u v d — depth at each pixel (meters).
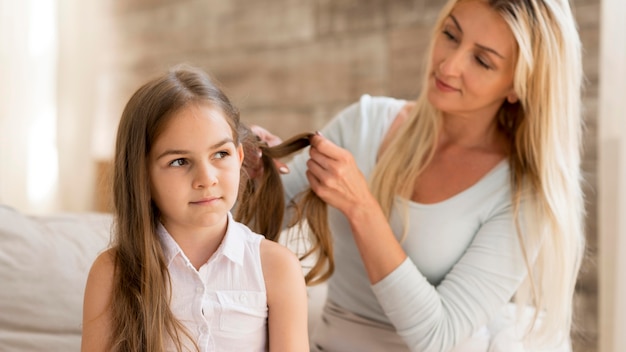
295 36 2.68
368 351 1.31
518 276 1.24
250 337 0.92
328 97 2.59
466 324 1.20
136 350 0.87
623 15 1.77
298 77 2.69
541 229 1.24
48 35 3.33
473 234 1.28
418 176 1.32
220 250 0.90
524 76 1.18
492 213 1.27
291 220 1.20
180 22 3.12
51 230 1.40
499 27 1.17
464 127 1.31
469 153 1.31
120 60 3.38
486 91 1.20
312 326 1.50
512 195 1.26
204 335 0.89
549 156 1.22
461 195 1.27
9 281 1.27
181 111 0.84
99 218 1.51
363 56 2.46
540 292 1.28
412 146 1.33
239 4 2.88
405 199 1.29
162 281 0.88
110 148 3.37
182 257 0.89
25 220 1.40
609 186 1.82
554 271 1.26
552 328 1.29
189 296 0.89
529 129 1.23
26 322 1.25
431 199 1.29
